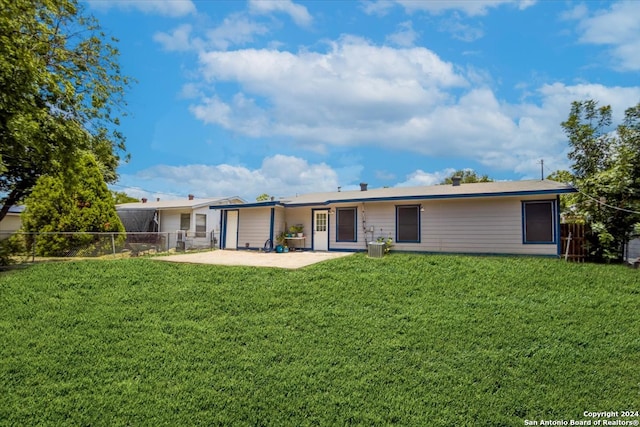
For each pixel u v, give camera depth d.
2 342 5.79
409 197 14.52
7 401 4.32
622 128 12.57
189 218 22.86
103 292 8.51
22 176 16.30
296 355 5.44
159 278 9.83
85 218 15.50
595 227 11.72
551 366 4.94
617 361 5.03
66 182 11.79
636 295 7.91
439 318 6.75
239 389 4.57
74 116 11.43
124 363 5.21
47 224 15.05
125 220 23.02
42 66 9.11
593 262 11.86
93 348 5.66
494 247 13.50
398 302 7.77
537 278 9.33
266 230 17.67
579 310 6.99
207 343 5.85
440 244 14.45
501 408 4.10
